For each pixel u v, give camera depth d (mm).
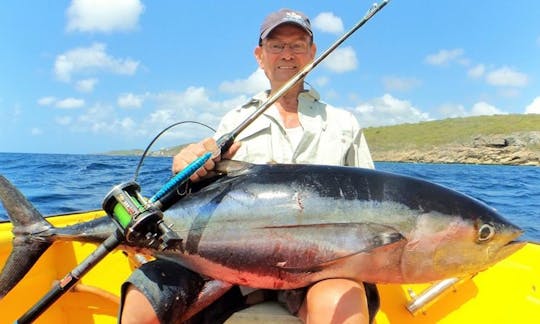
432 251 917
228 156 1003
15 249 988
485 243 934
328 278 909
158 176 6004
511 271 1204
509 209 4289
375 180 943
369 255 893
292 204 918
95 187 4660
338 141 1260
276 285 937
